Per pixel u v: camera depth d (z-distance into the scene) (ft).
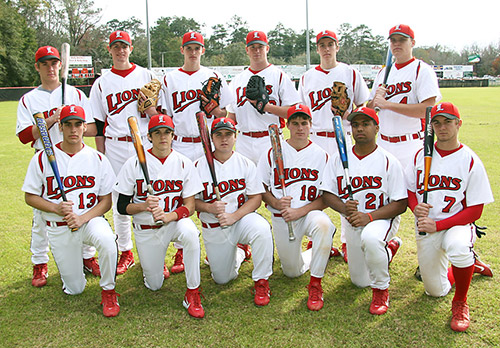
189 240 11.73
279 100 16.76
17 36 148.25
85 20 202.69
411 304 11.90
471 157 11.59
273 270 14.51
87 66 152.97
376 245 11.31
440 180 11.86
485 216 18.17
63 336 10.80
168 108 16.11
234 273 13.79
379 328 10.82
